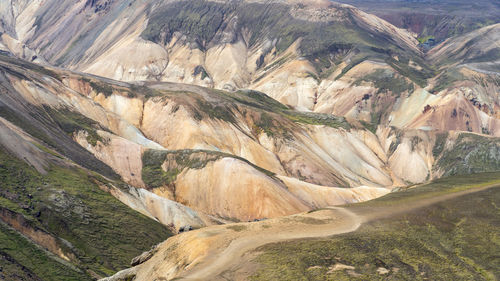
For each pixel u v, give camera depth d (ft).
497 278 137.90
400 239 163.84
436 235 169.48
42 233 254.27
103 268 253.65
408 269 139.85
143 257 193.67
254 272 138.62
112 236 286.05
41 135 408.26
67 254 249.96
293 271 135.85
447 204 205.87
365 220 187.21
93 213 298.56
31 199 279.49
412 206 207.62
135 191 377.50
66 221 276.21
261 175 468.34
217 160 480.23
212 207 453.17
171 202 386.32
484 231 169.58
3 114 389.80
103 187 346.13
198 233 179.93
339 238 163.73
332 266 139.54
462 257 152.56
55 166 336.29
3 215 249.55
